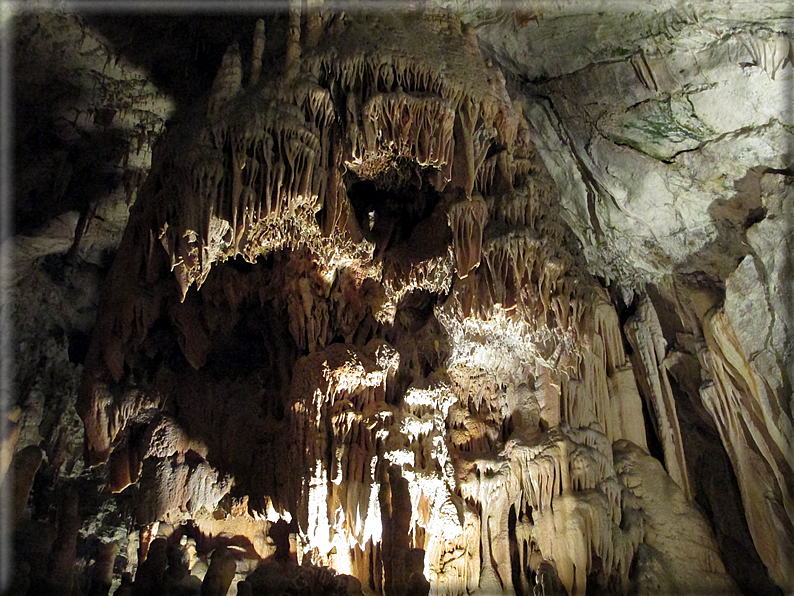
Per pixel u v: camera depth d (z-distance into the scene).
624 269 7.46
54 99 6.35
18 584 3.86
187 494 5.85
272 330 6.72
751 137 5.85
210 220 5.13
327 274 6.42
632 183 6.62
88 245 7.55
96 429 5.97
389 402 6.54
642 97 6.21
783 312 5.77
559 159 7.05
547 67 6.61
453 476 6.38
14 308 6.75
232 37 6.43
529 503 6.52
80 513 6.55
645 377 7.26
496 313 6.44
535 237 6.16
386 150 5.88
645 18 5.81
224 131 5.18
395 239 7.12
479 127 6.12
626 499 6.60
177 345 6.51
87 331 7.64
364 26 5.62
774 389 5.87
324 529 5.77
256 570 5.00
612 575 6.27
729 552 6.55
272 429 6.25
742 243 6.45
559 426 6.77
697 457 7.07
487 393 7.10
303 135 5.31
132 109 6.76
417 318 7.26
